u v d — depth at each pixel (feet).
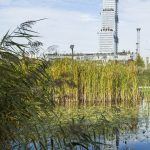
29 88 24.27
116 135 55.57
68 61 108.68
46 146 26.58
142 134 59.77
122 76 123.54
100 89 117.91
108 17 495.00
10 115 22.99
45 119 26.25
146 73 146.82
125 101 122.31
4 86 22.98
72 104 106.32
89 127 43.06
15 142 24.04
